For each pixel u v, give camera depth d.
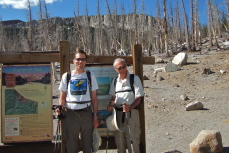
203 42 51.94
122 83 4.37
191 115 9.20
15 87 4.63
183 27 56.41
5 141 4.60
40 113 4.66
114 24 50.25
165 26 34.44
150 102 11.52
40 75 4.68
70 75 4.09
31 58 4.61
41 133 4.66
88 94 4.05
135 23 45.28
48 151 4.66
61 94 4.11
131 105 4.19
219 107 10.19
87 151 4.11
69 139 4.09
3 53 4.55
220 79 16.88
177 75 18.89
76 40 55.47
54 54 4.66
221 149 5.37
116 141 4.56
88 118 4.05
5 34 74.94
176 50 40.50
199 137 5.48
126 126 4.41
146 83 16.91
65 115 4.11
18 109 4.63
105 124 4.85
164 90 14.56
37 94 4.67
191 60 25.41
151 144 6.38
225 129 7.27
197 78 17.69
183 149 5.89
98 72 4.87
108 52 53.19
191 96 12.84
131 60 4.92
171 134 7.15
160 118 8.99
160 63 25.95
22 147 4.63
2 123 4.60
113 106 4.42
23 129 4.63
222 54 27.70
